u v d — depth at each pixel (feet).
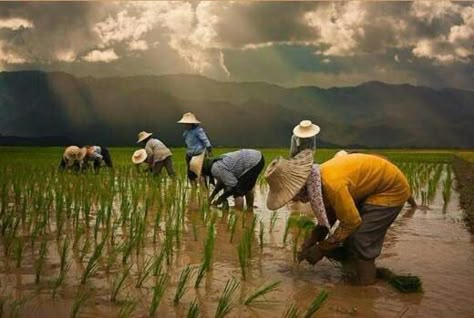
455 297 17.70
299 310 16.42
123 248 22.71
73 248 23.24
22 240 24.49
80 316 15.47
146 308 16.28
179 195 38.14
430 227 29.60
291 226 29.09
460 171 69.00
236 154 33.65
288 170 18.70
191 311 15.14
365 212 18.92
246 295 17.70
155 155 49.96
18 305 16.21
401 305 16.92
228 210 33.58
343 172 18.58
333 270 20.76
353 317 15.88
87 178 48.73
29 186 42.73
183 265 21.03
